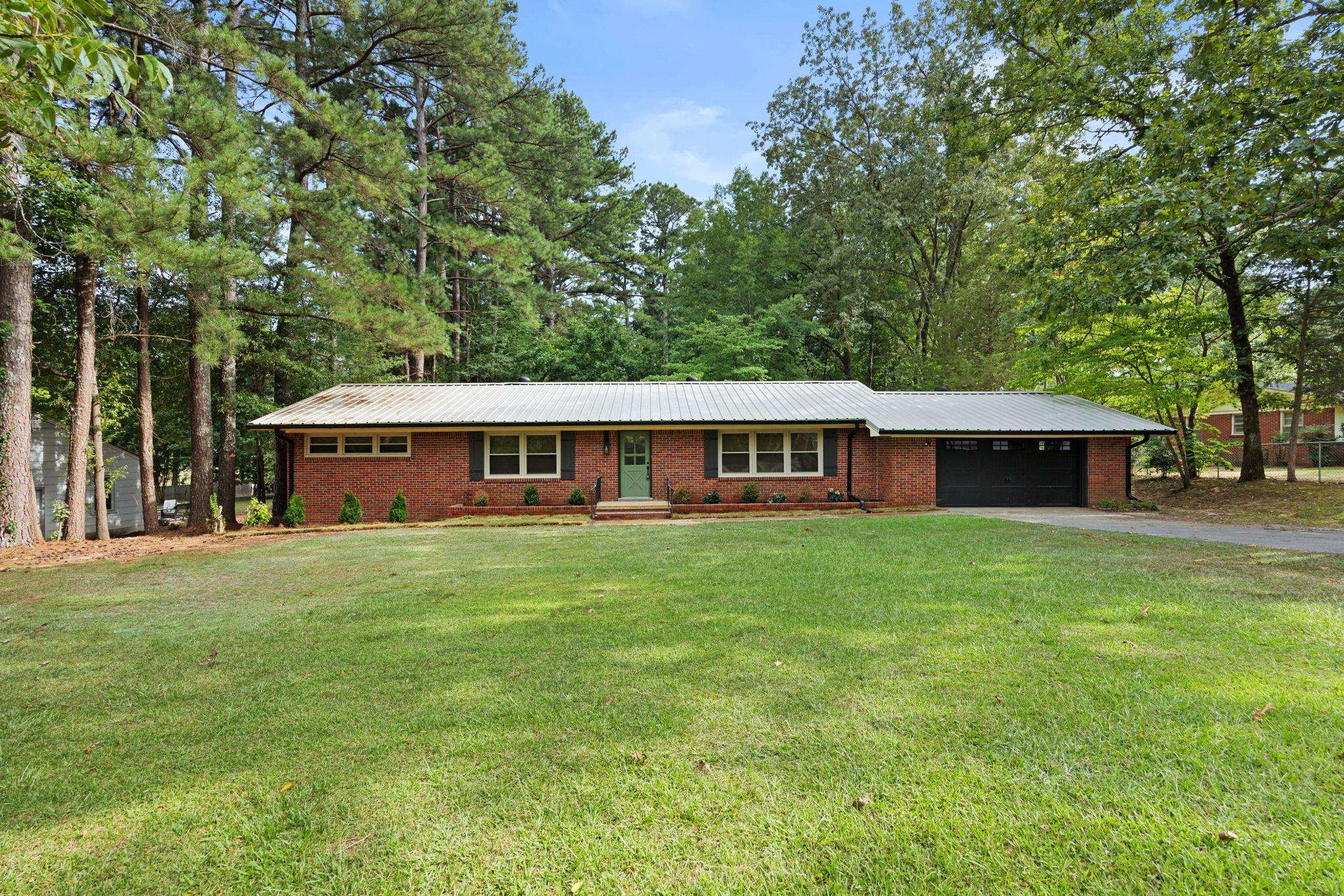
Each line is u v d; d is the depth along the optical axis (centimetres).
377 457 1728
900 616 557
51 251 1521
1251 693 373
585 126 3709
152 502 1738
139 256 1244
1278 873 222
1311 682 387
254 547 1180
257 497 2488
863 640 495
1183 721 340
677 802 279
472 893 229
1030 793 277
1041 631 503
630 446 1769
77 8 357
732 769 306
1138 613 543
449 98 2742
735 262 3325
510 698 403
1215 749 310
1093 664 427
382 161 1870
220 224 1764
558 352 2995
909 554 873
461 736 351
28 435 1350
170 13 1578
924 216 2956
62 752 347
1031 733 332
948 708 365
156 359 1998
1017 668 423
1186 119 1145
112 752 346
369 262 2631
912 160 2873
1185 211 1012
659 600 654
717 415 1753
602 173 3762
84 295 1498
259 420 1653
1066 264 1334
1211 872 224
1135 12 1542
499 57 2236
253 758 334
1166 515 1462
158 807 290
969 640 487
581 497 1702
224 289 1705
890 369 3569
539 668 457
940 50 2861
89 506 1905
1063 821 257
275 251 1948
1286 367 1966
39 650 536
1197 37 1290
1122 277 1037
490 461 1752
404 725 368
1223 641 466
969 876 228
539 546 1090
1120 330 1788
